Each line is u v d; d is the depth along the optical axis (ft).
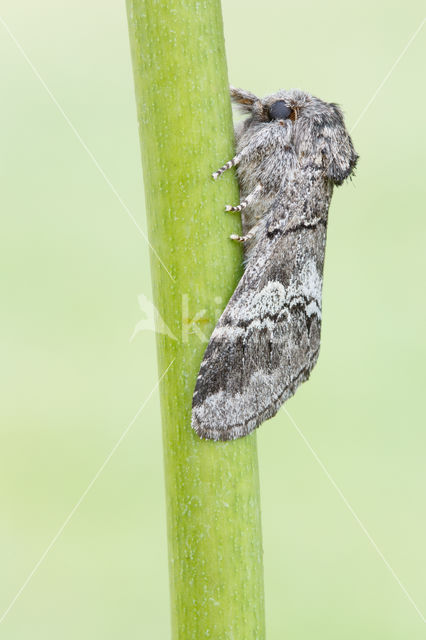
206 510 0.43
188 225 0.42
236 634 0.42
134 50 0.42
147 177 0.43
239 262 0.43
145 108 0.42
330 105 0.46
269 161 0.45
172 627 0.43
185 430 0.43
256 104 0.46
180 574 0.43
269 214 0.45
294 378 0.45
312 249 0.46
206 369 0.43
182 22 0.42
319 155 0.45
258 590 0.43
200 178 0.42
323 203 0.46
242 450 0.43
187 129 0.42
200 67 0.42
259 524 0.43
